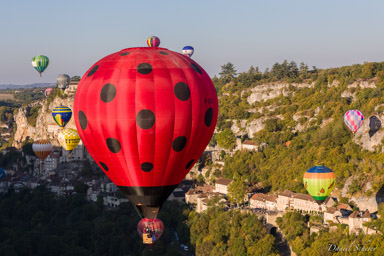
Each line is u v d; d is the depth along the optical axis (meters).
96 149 87.69
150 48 86.88
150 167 86.06
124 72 83.31
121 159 85.94
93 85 84.69
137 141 83.50
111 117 82.94
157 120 82.31
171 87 82.56
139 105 82.00
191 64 86.25
